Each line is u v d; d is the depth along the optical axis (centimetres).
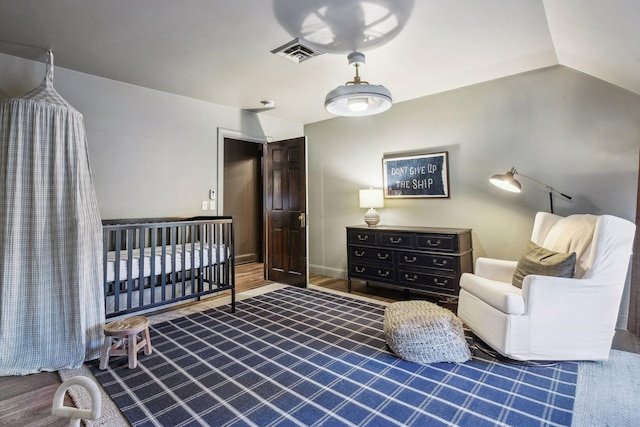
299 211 427
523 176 326
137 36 247
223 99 400
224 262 340
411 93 383
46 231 225
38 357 220
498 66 307
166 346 252
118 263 261
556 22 222
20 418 170
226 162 574
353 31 239
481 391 188
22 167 221
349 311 330
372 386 194
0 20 224
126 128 343
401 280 363
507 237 338
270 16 220
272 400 181
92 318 237
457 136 369
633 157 273
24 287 219
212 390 192
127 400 182
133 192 348
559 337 217
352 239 404
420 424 160
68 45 261
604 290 220
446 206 379
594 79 288
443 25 232
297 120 502
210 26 233
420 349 220
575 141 298
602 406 173
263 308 342
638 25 166
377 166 438
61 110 235
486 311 237
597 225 222
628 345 246
